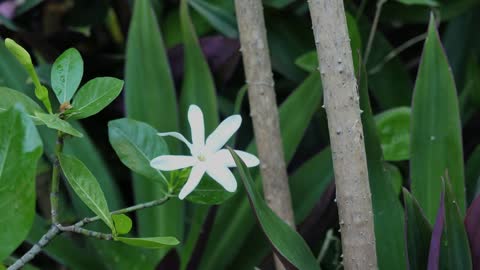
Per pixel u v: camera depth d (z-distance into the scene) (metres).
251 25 0.85
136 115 0.96
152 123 0.96
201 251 0.89
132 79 0.96
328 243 0.91
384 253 0.81
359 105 0.76
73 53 0.70
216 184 0.73
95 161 0.96
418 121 0.87
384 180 0.81
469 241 0.76
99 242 0.93
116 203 0.96
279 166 0.87
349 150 0.73
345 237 0.74
